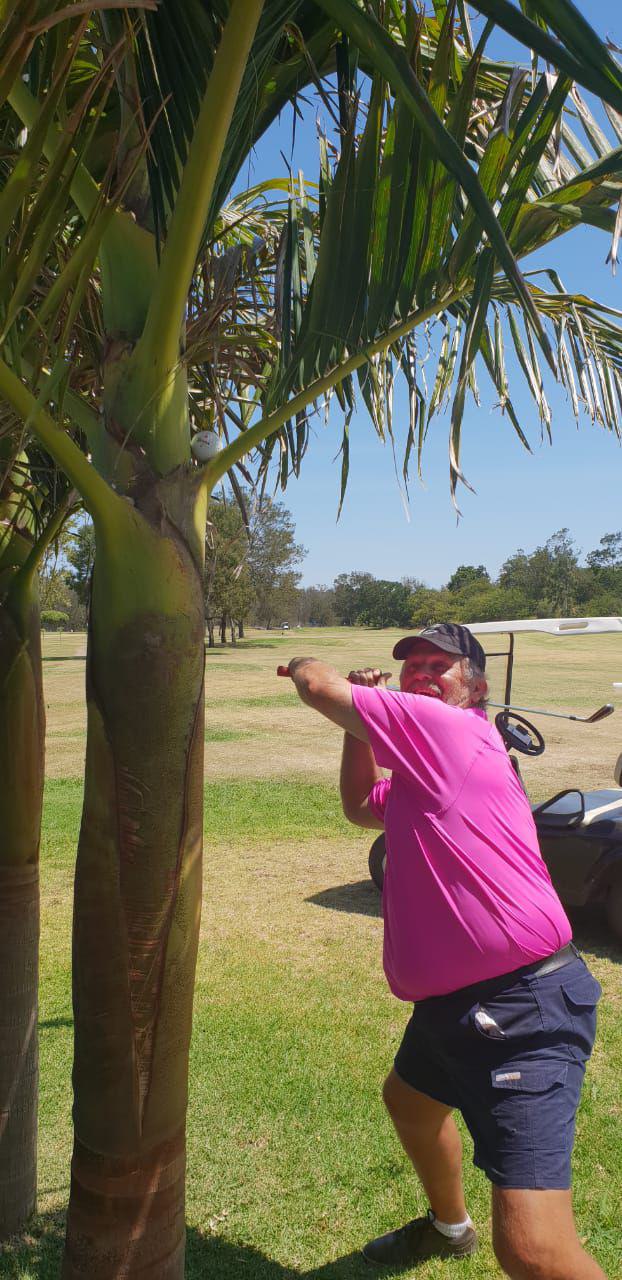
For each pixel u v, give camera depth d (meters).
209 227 1.69
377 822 2.60
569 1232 1.88
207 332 2.08
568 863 5.81
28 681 2.49
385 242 1.70
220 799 11.23
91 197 1.62
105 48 1.59
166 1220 1.73
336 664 31.09
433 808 2.07
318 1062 4.05
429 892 2.07
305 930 6.18
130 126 1.51
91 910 1.62
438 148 1.32
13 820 2.54
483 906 2.03
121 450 1.59
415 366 2.32
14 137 1.93
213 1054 4.14
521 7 1.53
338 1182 3.08
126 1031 1.64
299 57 1.83
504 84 1.97
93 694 1.59
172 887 1.62
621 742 16.27
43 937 6.07
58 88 1.28
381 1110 3.60
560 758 14.41
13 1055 2.68
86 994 1.65
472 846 2.06
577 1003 2.06
